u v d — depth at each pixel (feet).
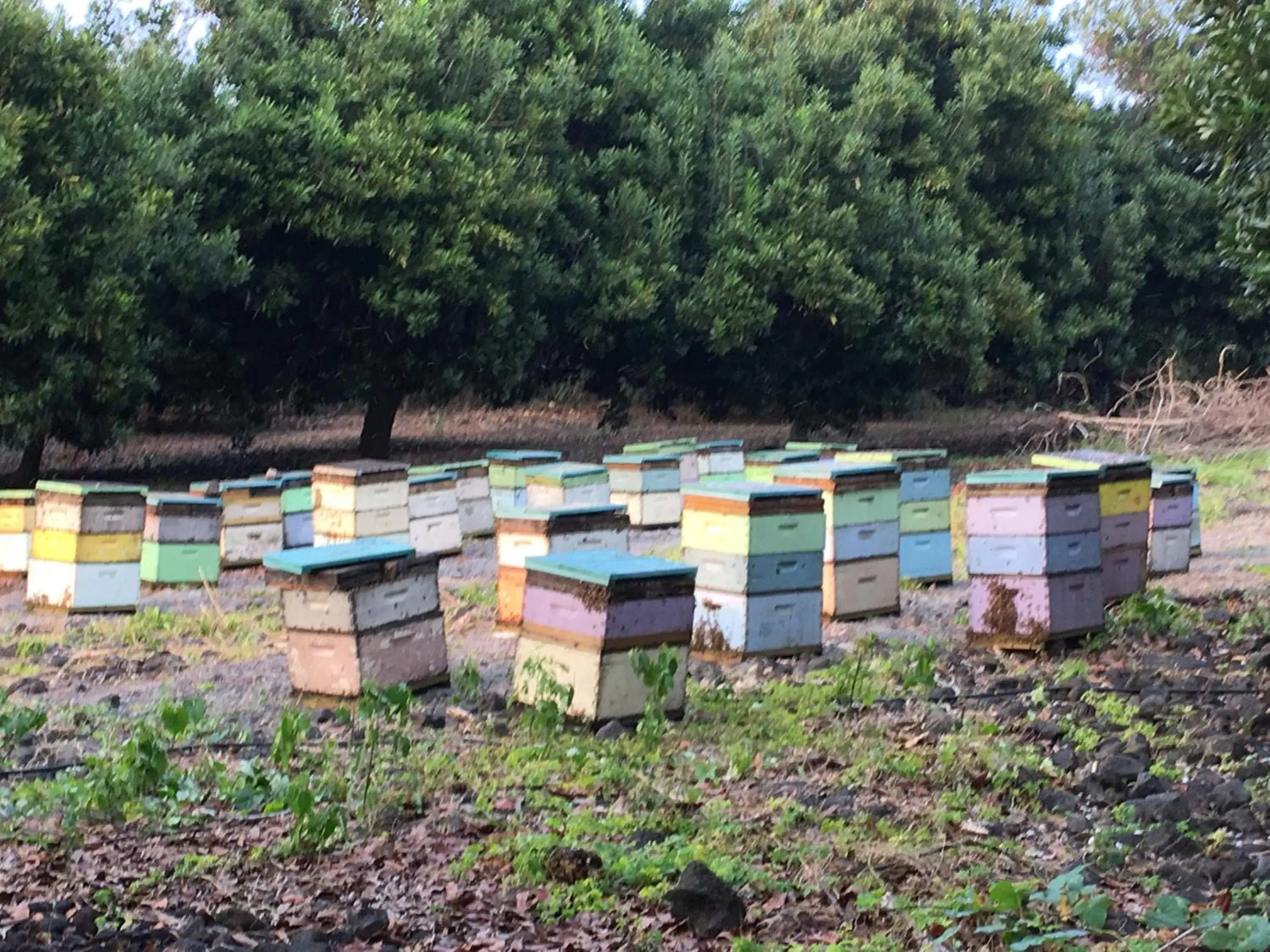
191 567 47.14
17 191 63.67
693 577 27.53
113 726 27.32
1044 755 26.25
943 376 109.40
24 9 66.33
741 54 103.96
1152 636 37.52
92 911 17.01
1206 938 15.85
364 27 87.35
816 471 38.96
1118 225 123.95
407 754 23.79
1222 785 23.30
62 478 81.25
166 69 78.18
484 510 62.75
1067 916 17.24
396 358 85.76
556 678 27.20
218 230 77.77
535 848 19.34
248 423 88.58
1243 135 34.14
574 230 90.68
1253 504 70.69
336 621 28.04
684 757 25.12
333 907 17.63
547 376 102.63
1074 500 35.14
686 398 107.04
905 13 115.75
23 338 65.05
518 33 92.63
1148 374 134.72
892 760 25.16
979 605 35.73
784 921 17.16
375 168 77.15
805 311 95.96
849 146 96.99
